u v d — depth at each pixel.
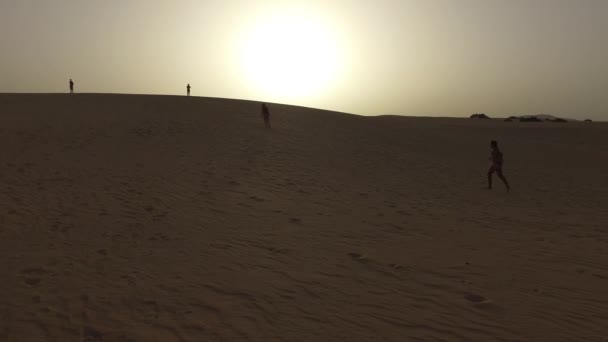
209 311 4.80
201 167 15.05
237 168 15.34
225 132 22.44
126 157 15.92
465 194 14.72
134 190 11.58
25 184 11.70
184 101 33.41
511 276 6.28
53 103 30.48
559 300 5.39
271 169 15.70
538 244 8.29
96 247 7.15
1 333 4.24
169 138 20.06
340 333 4.34
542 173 22.17
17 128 20.19
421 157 23.02
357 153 21.52
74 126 21.47
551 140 42.19
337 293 5.45
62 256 6.66
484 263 6.90
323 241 7.95
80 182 12.17
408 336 4.32
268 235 8.22
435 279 6.07
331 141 23.84
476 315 4.87
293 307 4.97
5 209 9.37
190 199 10.97
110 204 10.15
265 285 5.64
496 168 15.85
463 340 4.26
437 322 4.66
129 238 7.71
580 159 29.67
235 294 5.31
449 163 22.19
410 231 9.09
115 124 22.50
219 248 7.27
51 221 8.65
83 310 4.79
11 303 4.94
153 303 5.00
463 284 5.88
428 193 14.40
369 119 38.00
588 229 9.90
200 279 5.80
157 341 4.11
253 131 23.38
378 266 6.59
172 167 14.75
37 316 4.62
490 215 11.40
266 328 4.41
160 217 9.24
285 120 28.92
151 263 6.42
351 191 13.53
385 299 5.29
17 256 6.61
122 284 5.57
